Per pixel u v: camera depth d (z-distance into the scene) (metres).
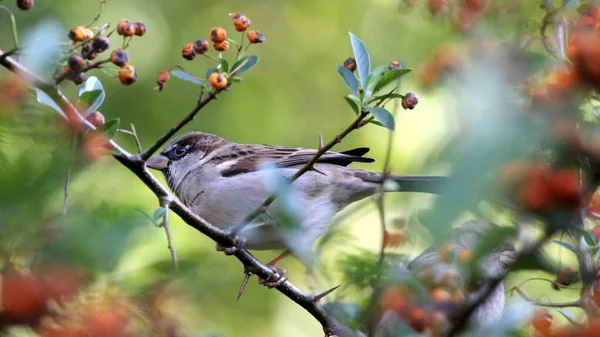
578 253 5.93
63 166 4.18
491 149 3.48
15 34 5.49
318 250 5.40
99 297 4.81
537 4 5.92
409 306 5.46
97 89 6.02
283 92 17.95
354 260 5.14
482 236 4.11
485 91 3.66
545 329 5.27
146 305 5.02
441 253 5.13
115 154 6.30
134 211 4.56
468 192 3.39
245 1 19.00
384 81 6.22
